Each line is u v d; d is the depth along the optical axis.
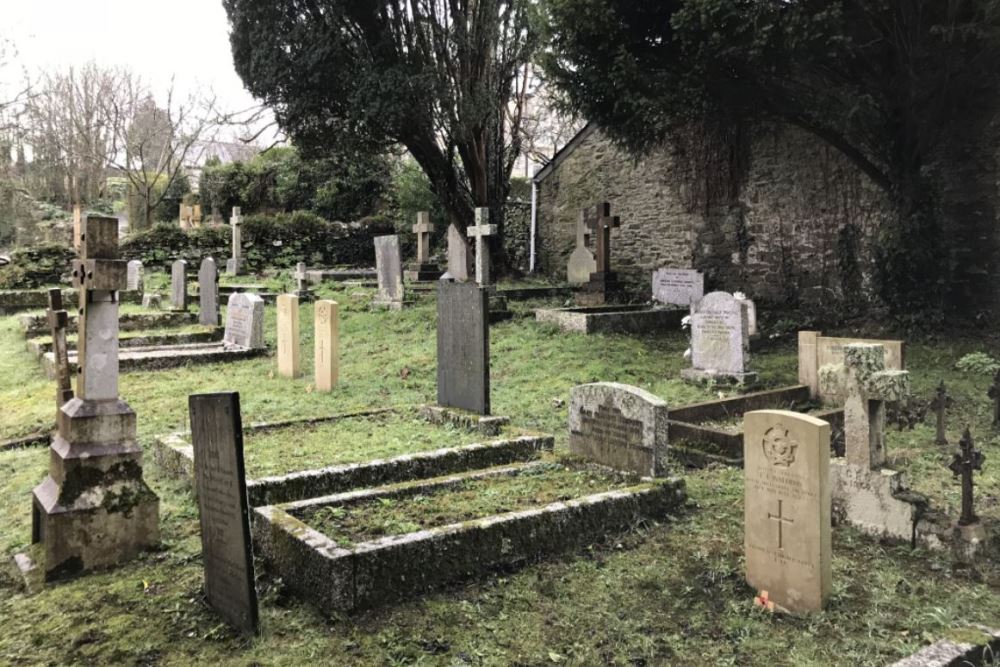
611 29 10.54
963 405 7.96
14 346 12.34
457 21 15.18
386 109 13.86
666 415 5.35
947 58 9.67
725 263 16.19
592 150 19.56
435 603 3.80
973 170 11.57
